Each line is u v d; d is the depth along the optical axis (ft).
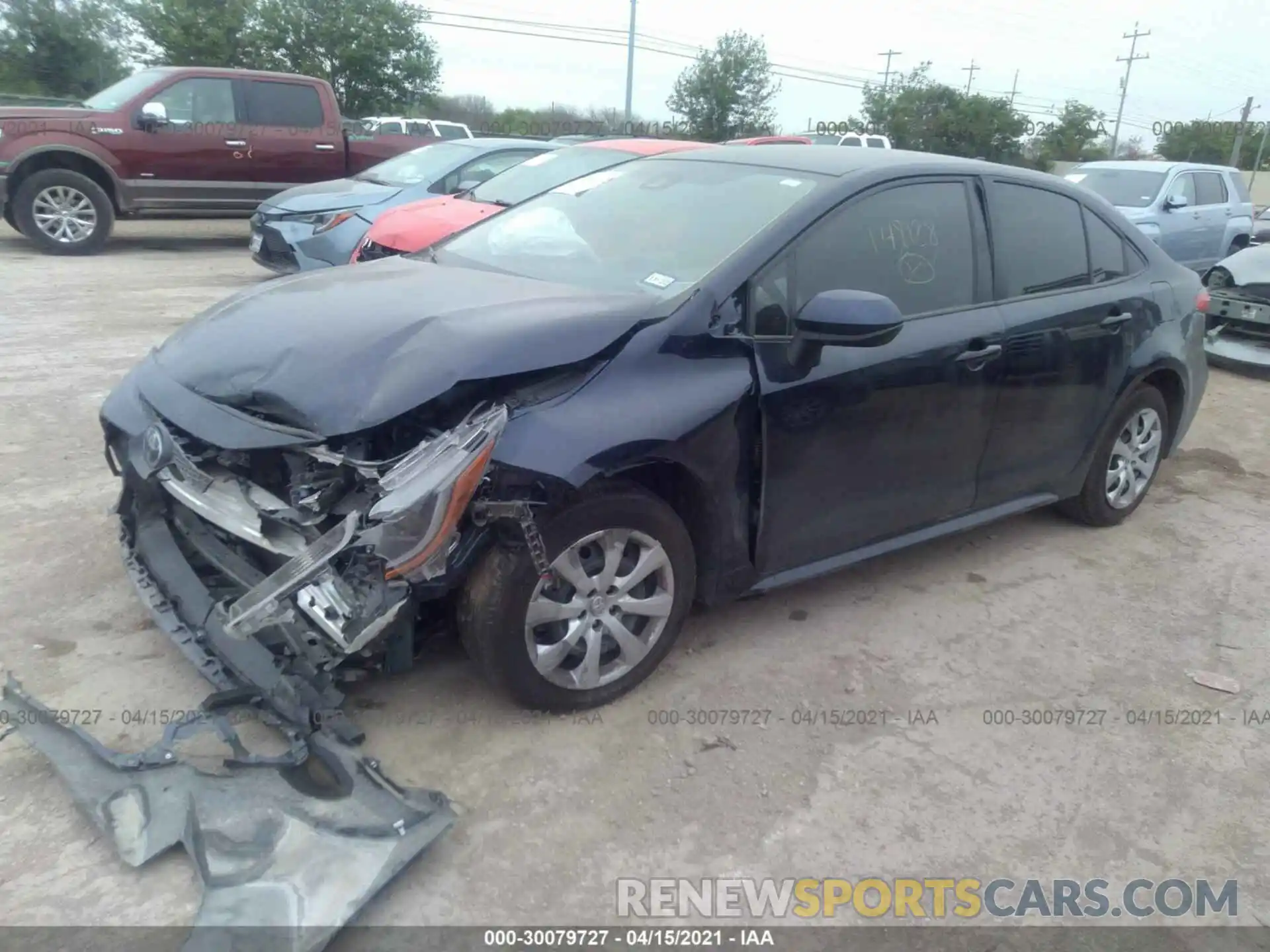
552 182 26.43
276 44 99.19
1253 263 28.96
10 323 26.25
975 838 9.47
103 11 97.66
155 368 10.85
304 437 9.11
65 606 12.10
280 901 7.62
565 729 10.43
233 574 10.05
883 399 11.98
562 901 8.37
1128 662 12.71
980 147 117.50
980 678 12.11
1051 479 15.23
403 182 31.48
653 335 10.36
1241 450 21.98
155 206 39.58
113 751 9.50
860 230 12.07
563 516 9.78
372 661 9.89
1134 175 42.04
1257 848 9.59
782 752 10.42
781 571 12.00
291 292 11.57
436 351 9.42
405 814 8.45
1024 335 13.55
